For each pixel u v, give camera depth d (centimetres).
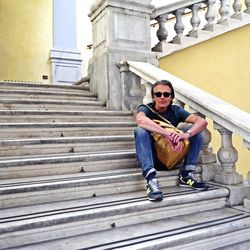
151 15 398
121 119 356
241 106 459
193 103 269
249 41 473
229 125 239
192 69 421
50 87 410
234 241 202
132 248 166
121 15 377
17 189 203
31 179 229
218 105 255
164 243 174
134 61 372
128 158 272
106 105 374
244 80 466
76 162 253
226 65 449
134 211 204
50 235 179
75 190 221
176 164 251
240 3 466
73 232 185
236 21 455
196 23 430
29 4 680
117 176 236
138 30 388
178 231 189
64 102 358
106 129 324
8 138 277
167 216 217
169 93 250
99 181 228
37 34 679
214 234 192
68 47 672
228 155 249
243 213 223
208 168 263
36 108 342
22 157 250
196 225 199
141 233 187
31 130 288
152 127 233
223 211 228
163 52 400
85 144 285
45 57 680
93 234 186
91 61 430
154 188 214
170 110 260
